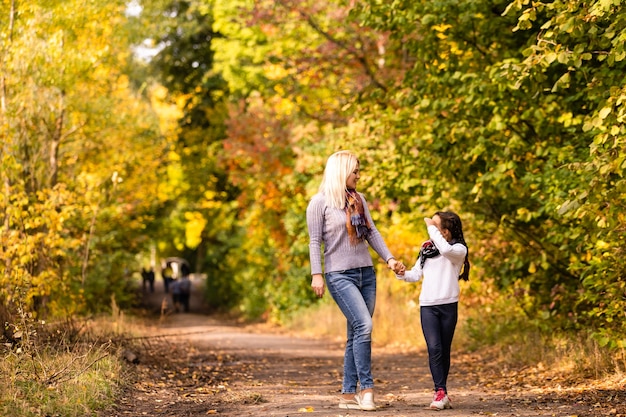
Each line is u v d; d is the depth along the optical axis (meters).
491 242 14.66
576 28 9.40
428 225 8.70
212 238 54.28
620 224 9.52
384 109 16.28
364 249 8.27
